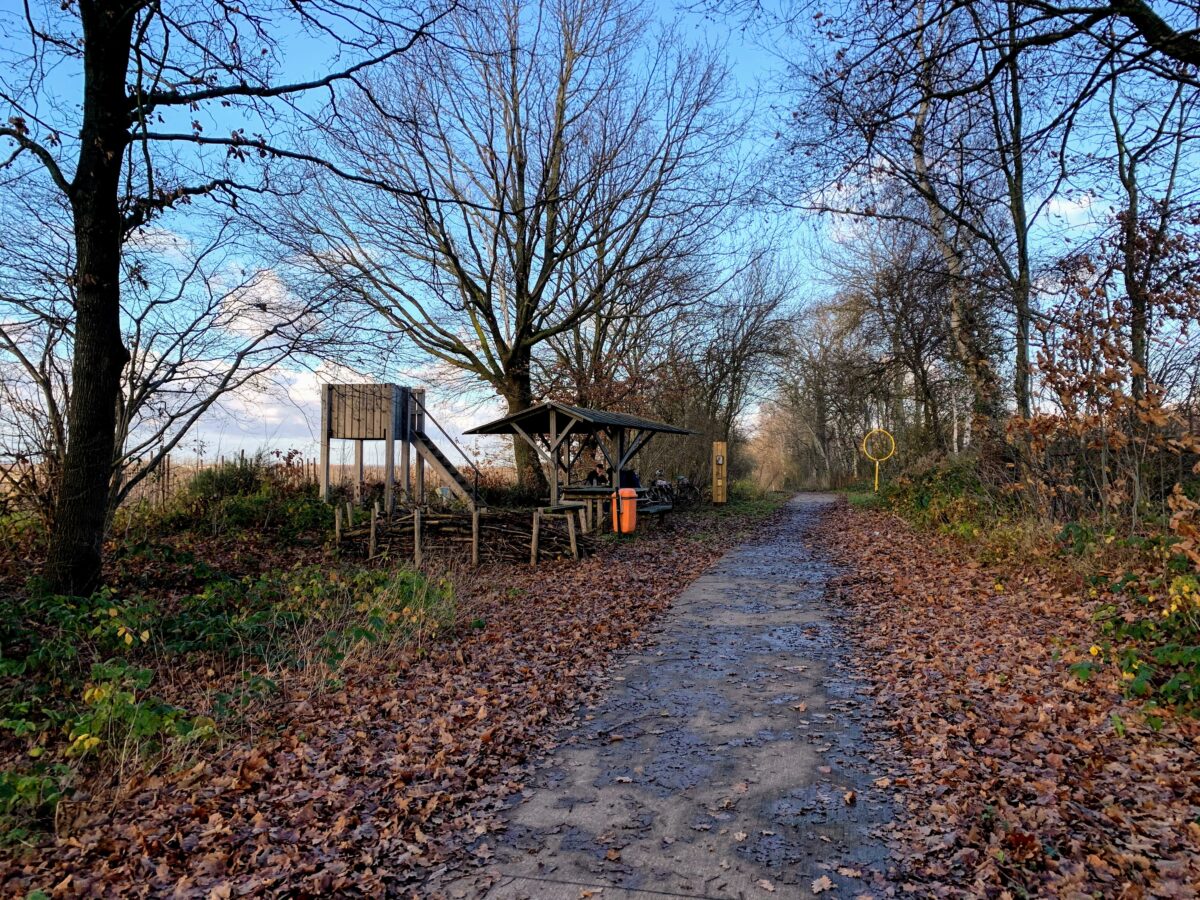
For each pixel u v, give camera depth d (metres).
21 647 6.73
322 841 3.93
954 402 25.75
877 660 6.82
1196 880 3.12
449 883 3.51
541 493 22.41
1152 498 9.80
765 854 3.65
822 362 42.75
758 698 5.99
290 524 14.98
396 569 11.29
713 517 23.02
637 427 20.14
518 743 5.23
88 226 7.78
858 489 40.56
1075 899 3.06
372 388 18.53
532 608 9.84
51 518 10.05
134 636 7.23
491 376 24.36
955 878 3.32
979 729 4.85
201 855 3.82
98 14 7.33
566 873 3.56
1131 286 9.97
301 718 5.85
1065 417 9.64
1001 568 9.97
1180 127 8.88
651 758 4.89
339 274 20.03
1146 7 7.16
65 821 4.24
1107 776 4.09
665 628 8.51
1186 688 4.80
